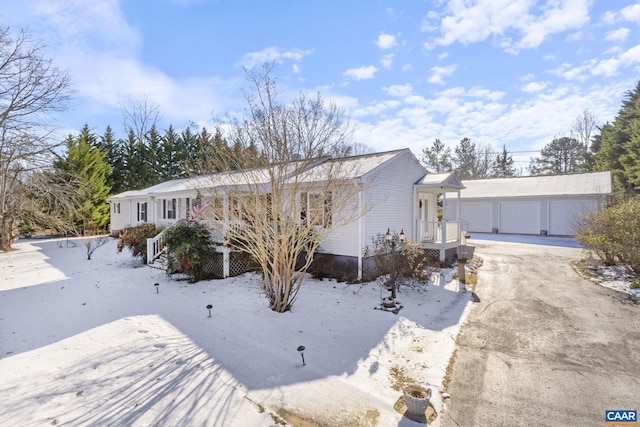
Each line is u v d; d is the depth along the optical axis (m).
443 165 44.16
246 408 3.56
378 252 9.61
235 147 6.80
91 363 4.45
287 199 7.23
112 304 7.12
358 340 5.47
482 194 23.33
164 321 6.13
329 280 9.70
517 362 4.86
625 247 9.58
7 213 16.45
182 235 9.43
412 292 8.44
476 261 12.38
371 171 9.79
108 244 18.50
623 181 24.52
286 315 6.55
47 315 6.38
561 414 3.64
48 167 15.14
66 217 21.28
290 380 4.18
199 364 4.51
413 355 5.04
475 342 5.56
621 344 5.43
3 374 4.10
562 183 21.62
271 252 6.91
